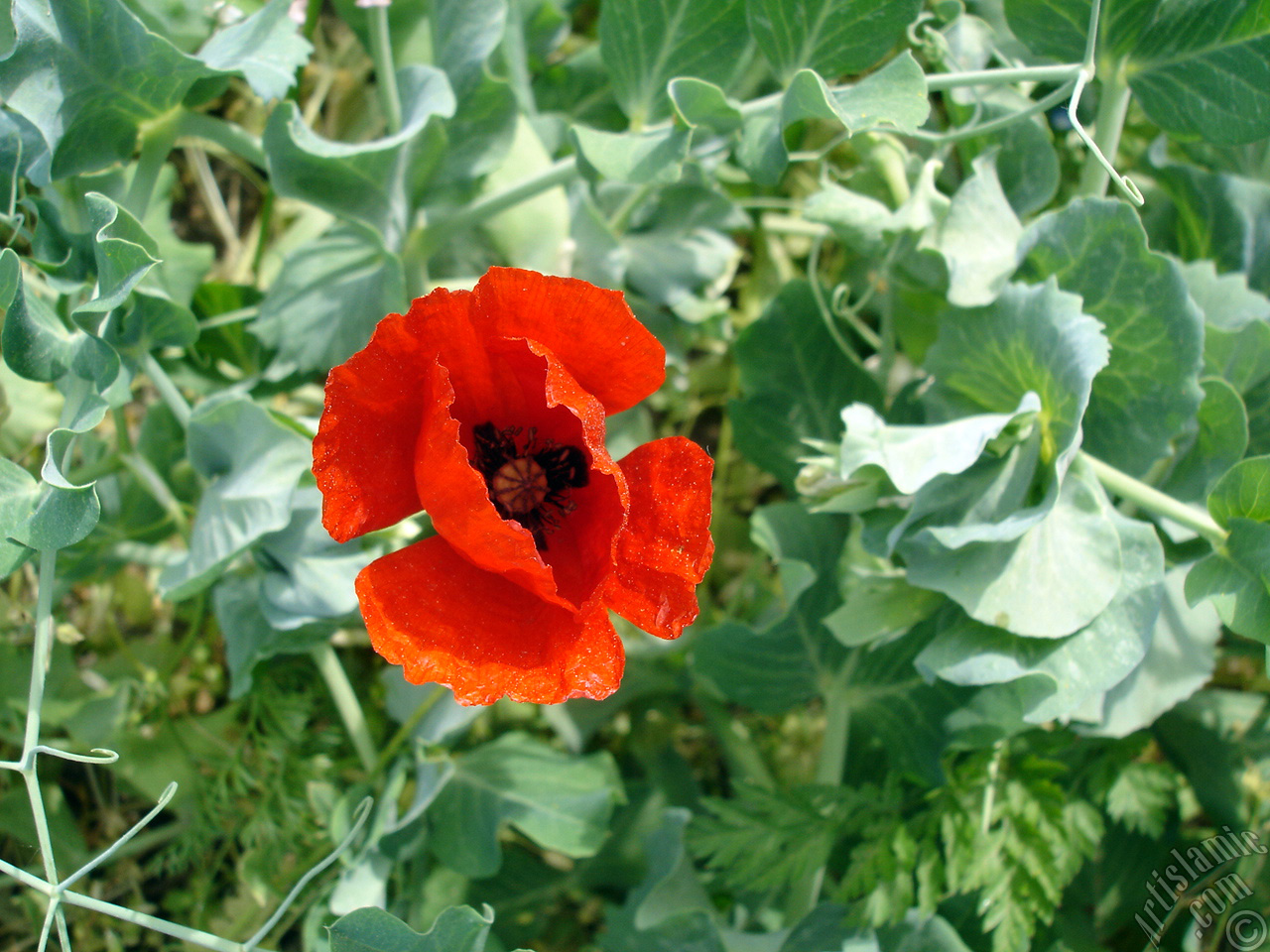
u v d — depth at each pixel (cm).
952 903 31
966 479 26
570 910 36
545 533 24
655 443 22
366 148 26
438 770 30
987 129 26
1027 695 25
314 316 29
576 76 35
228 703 36
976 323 27
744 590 37
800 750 37
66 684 32
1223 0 26
